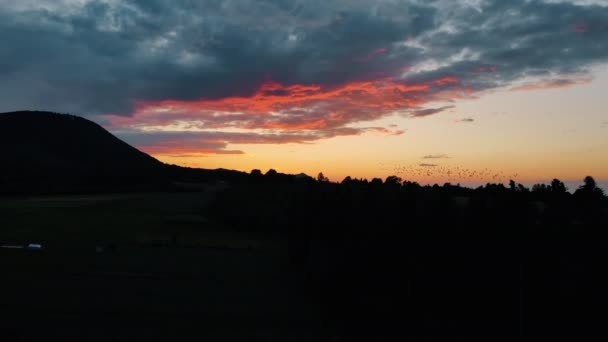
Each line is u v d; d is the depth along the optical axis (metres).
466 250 17.09
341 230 25.27
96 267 29.47
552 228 15.48
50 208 68.69
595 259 13.83
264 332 17.17
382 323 17.44
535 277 14.70
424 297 17.55
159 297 22.02
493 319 15.73
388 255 19.25
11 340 15.28
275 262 33.75
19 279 24.95
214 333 16.92
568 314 13.93
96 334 16.27
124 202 78.50
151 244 41.56
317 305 21.22
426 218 19.56
